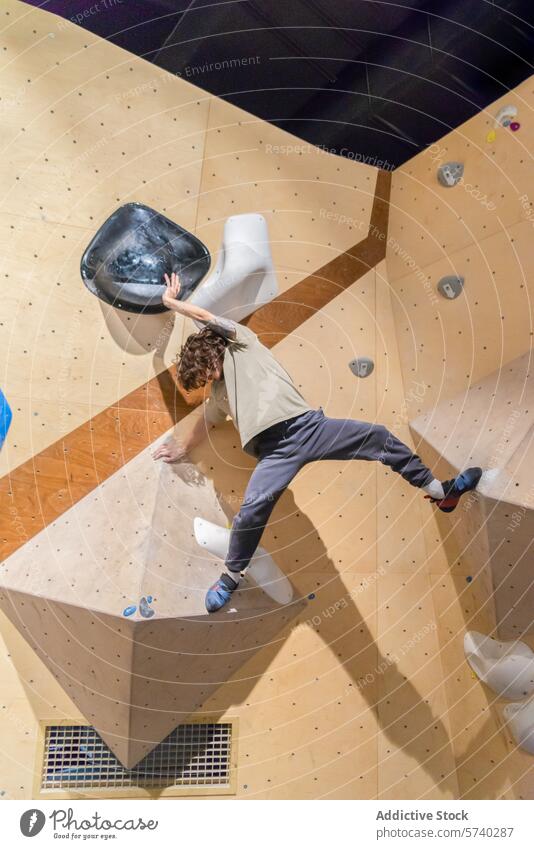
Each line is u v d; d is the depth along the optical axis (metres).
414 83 5.61
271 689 4.40
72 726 4.20
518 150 4.27
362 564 4.57
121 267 4.04
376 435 3.86
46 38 4.03
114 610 3.58
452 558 4.64
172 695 4.09
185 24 5.25
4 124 3.94
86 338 4.11
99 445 4.10
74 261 4.08
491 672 4.35
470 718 4.54
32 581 3.81
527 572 4.07
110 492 4.01
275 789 4.37
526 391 4.09
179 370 3.94
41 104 4.01
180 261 4.15
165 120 4.27
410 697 4.59
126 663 3.74
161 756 4.29
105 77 4.14
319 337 4.62
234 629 4.00
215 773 4.33
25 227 3.99
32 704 4.09
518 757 4.25
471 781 4.52
